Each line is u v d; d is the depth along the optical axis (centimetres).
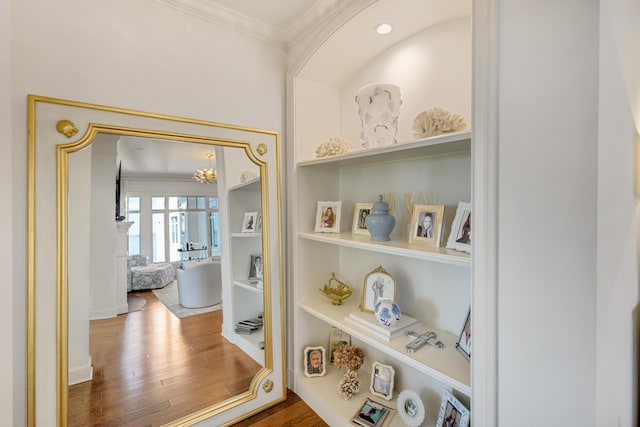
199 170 172
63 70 130
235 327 186
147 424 156
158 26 153
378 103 159
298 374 200
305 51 184
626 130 89
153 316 163
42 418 125
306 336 205
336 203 199
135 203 157
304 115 201
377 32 168
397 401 159
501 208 98
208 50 169
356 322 168
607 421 84
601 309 80
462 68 151
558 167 86
